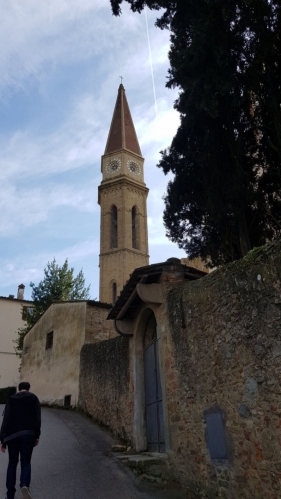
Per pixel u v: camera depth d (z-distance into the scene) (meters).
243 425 5.34
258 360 5.15
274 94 8.53
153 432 8.95
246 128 9.80
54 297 28.25
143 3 9.49
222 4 7.96
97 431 11.76
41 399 18.67
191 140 10.18
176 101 9.71
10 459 5.80
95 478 7.41
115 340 12.48
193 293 7.04
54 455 9.09
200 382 6.55
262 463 4.90
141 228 51.38
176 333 7.51
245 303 5.56
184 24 8.70
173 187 10.58
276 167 9.68
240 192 9.09
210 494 5.97
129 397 10.27
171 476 7.25
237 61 8.76
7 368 33.50
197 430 6.52
